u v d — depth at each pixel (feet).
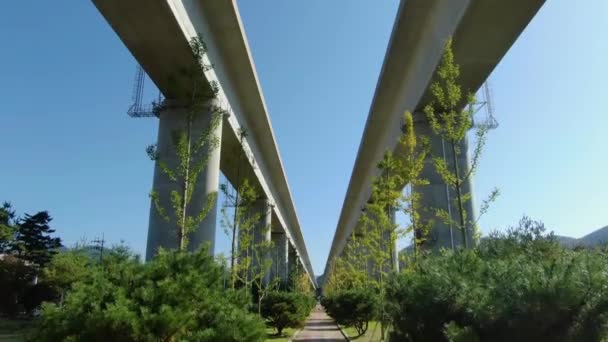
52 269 115.75
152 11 49.39
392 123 88.99
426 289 16.98
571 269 13.87
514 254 19.08
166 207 61.52
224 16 63.46
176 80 59.21
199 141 53.62
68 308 17.58
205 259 22.47
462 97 63.93
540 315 13.52
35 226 133.69
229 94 75.51
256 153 108.27
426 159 66.03
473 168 43.47
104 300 17.87
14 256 127.03
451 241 64.39
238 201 79.61
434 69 58.70
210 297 19.74
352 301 81.76
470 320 15.02
